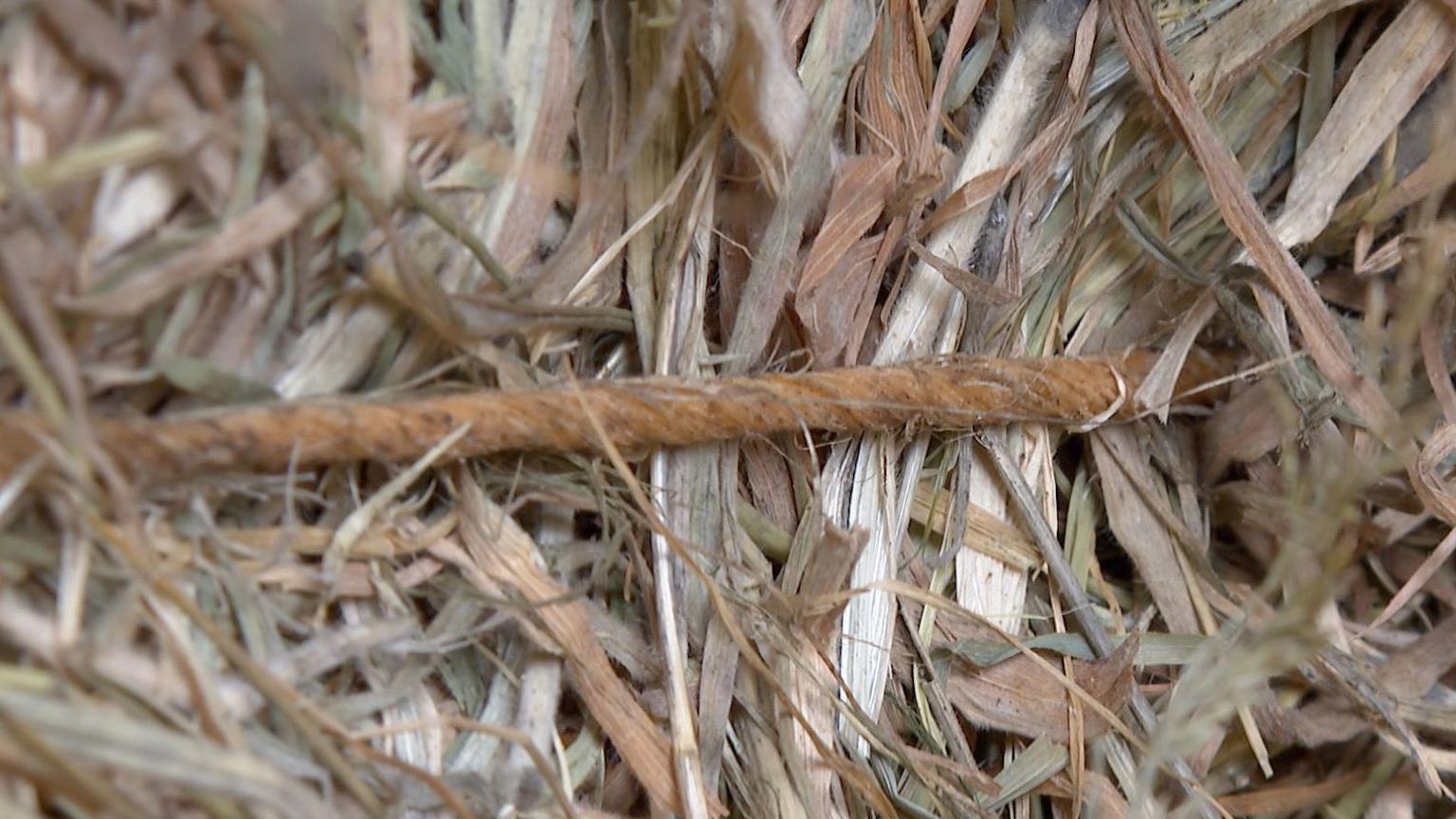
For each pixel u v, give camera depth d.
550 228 0.11
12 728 0.09
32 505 0.10
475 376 0.11
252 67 0.10
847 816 0.11
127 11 0.10
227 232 0.10
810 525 0.11
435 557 0.11
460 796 0.11
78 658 0.10
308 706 0.10
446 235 0.11
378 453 0.10
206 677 0.10
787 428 0.11
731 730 0.11
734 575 0.11
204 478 0.10
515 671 0.11
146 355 0.10
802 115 0.11
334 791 0.10
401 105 0.10
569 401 0.11
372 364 0.11
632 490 0.11
